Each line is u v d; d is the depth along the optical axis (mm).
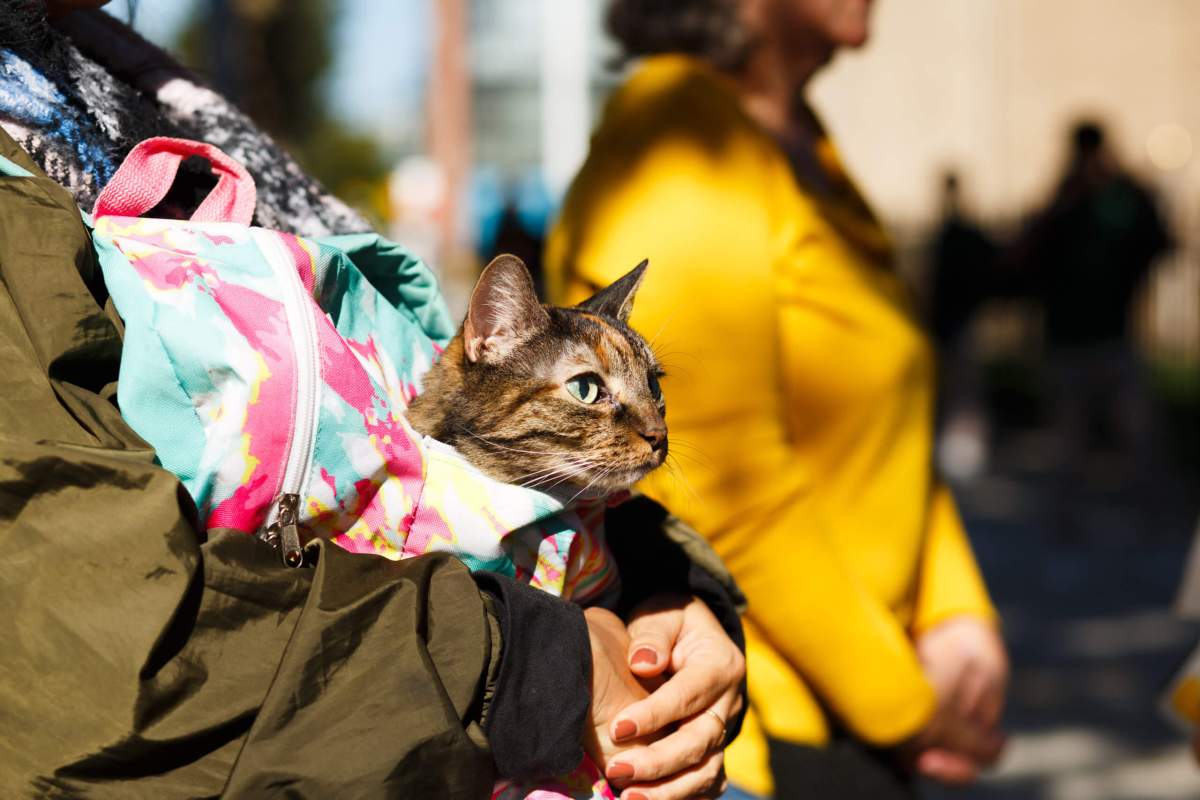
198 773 1301
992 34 16625
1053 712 5715
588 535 1832
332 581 1403
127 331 1451
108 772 1271
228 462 1444
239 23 8938
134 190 1625
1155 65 16109
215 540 1360
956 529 3189
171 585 1297
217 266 1519
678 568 1950
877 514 2818
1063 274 10289
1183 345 13523
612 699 1753
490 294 2137
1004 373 13391
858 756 2686
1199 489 10094
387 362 1853
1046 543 9031
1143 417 10375
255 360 1463
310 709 1335
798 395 2746
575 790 1679
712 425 2545
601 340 2297
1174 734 5438
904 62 17156
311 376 1489
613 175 2682
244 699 1326
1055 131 16500
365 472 1533
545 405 2160
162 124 1883
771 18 3000
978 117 16734
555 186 19125
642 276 2492
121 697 1263
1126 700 5848
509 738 1474
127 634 1278
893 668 2619
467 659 1444
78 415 1370
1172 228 10766
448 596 1479
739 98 2799
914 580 2951
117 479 1316
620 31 3225
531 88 19172
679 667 1839
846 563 2672
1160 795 4879
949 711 2979
